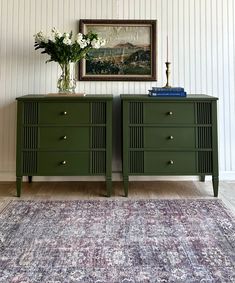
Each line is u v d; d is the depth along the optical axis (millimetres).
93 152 2680
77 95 2729
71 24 3102
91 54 3109
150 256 1636
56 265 1547
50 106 2652
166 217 2184
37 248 1724
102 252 1679
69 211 2305
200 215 2221
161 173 2688
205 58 3145
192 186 3020
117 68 3123
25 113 2656
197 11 3135
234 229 1976
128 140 2666
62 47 2746
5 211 2299
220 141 3174
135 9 3117
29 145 2662
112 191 2850
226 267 1525
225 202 2527
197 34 3139
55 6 3096
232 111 3172
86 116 2660
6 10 3082
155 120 2668
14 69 3102
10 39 3088
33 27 3092
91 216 2203
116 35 3107
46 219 2143
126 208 2373
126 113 2654
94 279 1424
